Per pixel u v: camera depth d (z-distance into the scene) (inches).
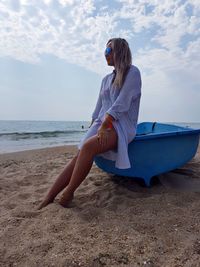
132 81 101.4
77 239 73.6
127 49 104.6
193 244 70.8
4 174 156.4
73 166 104.4
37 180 140.5
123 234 76.4
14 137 564.7
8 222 85.5
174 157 119.6
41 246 70.6
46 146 383.6
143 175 115.3
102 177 135.5
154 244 71.2
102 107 113.3
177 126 161.3
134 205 97.0
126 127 102.2
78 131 863.7
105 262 63.7
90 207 95.9
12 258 66.4
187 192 109.3
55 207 95.6
